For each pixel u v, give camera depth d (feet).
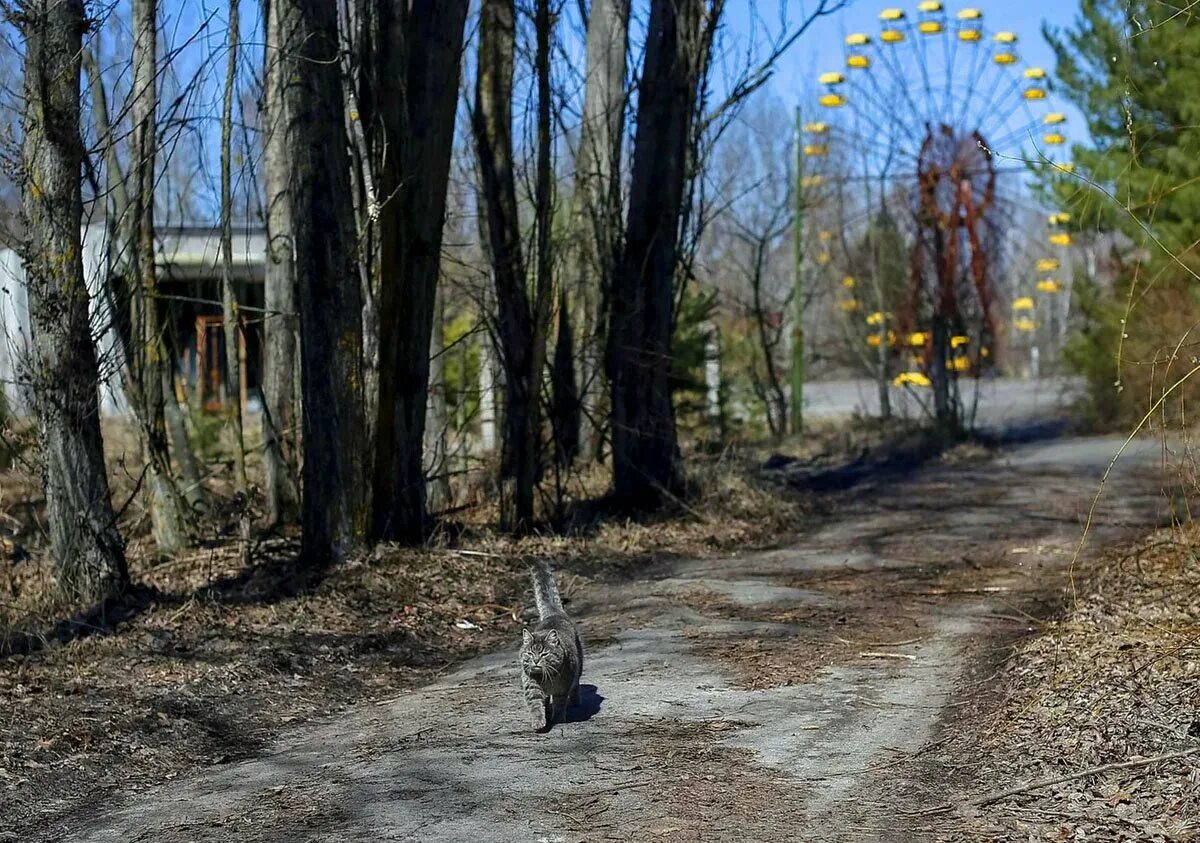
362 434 42.65
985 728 25.72
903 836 20.48
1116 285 75.51
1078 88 75.15
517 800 22.67
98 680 31.14
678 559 49.37
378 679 33.76
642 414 56.44
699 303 81.82
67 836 22.81
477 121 48.73
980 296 95.45
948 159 93.30
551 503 53.78
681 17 54.34
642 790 22.99
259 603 38.32
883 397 106.22
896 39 95.76
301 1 40.09
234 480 58.70
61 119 35.22
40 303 35.78
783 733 26.40
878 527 55.83
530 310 49.93
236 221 69.36
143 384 46.75
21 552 45.68
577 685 28.68
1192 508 45.19
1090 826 20.17
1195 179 33.86
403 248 44.16
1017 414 120.26
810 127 113.91
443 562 43.65
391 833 21.34
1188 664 26.53
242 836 21.74
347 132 43.60
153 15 42.16
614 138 57.00
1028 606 37.70
